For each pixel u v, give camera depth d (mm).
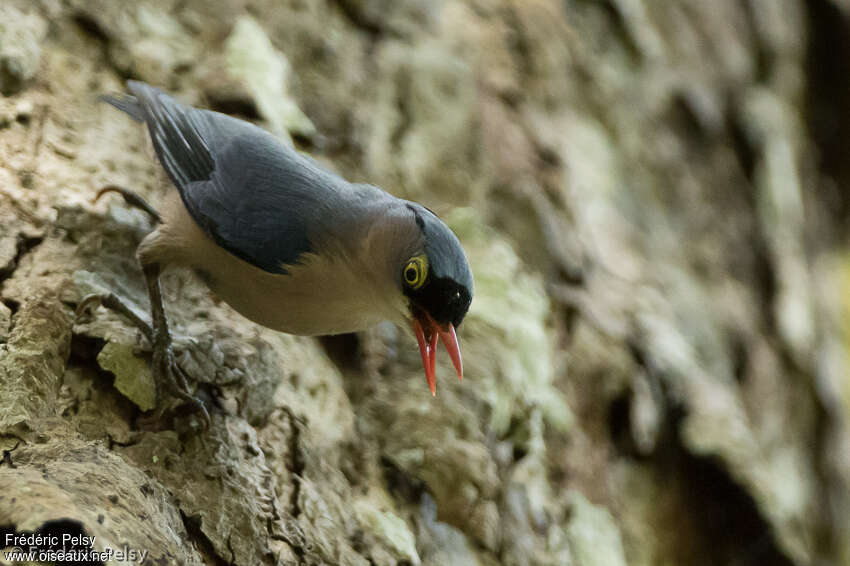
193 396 7684
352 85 12039
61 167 8625
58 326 7492
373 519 8523
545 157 13602
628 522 11867
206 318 8656
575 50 15469
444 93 12711
